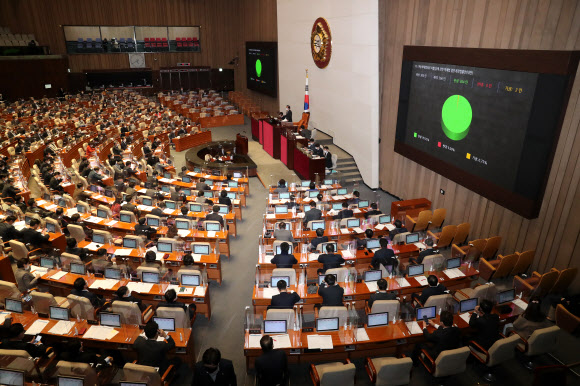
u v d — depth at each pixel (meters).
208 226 11.62
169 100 33.66
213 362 5.68
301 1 22.38
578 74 8.91
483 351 7.25
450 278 9.45
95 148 19.98
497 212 11.59
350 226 11.98
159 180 16.30
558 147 9.58
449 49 12.29
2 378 6.30
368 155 17.59
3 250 10.73
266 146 22.45
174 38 38.09
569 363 7.90
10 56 30.73
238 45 37.81
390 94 16.16
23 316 7.88
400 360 6.58
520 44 10.16
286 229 11.59
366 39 16.50
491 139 11.13
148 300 9.02
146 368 6.17
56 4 33.38
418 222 13.03
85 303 7.64
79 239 11.17
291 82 25.47
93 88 36.75
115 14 35.09
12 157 18.98
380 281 8.10
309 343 7.17
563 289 9.63
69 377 6.25
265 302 8.68
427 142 13.89
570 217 9.48
